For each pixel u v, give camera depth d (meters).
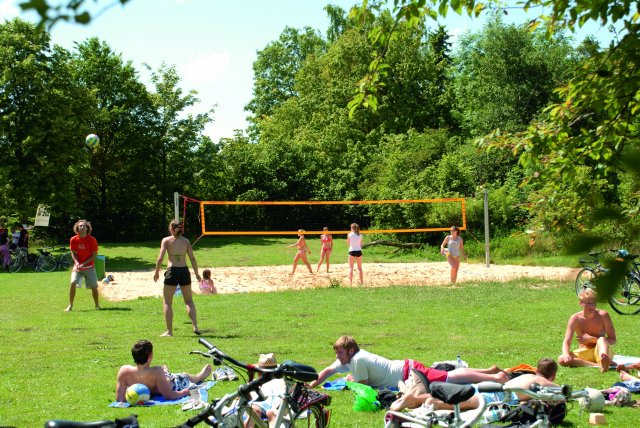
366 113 47.31
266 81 64.81
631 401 7.08
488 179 37.47
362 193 42.06
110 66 43.75
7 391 7.88
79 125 33.28
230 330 12.09
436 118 48.56
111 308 15.33
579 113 5.36
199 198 46.62
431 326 12.18
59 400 7.46
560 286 17.72
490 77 42.78
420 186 34.94
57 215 33.16
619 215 2.21
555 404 6.07
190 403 7.11
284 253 34.19
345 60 49.16
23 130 31.58
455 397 4.12
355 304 15.26
